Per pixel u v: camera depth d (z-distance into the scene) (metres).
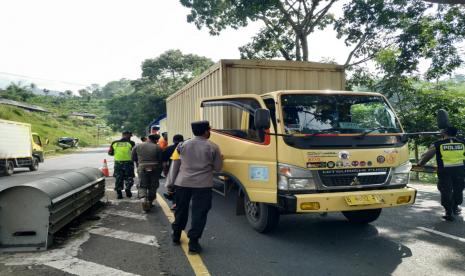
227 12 20.64
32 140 21.23
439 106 15.92
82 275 4.27
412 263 4.57
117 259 4.79
